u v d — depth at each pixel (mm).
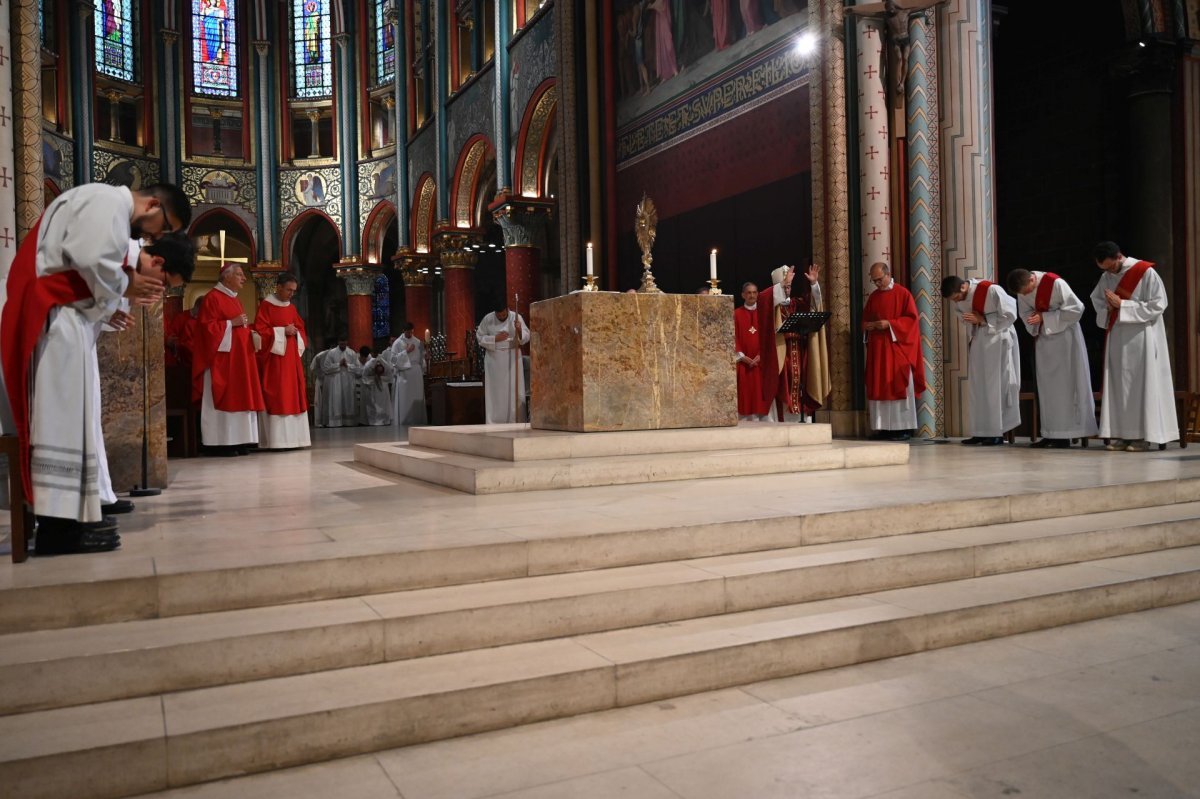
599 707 2893
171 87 29500
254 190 30969
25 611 2891
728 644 3123
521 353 12797
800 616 3484
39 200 7844
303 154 31906
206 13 30484
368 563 3324
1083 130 12633
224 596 3119
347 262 30750
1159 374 7293
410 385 19141
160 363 5707
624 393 6336
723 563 3793
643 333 6398
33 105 7770
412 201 28266
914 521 4473
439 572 3434
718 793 2352
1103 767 2502
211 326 8875
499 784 2404
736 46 12219
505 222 20375
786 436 6539
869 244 9562
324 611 3084
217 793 2359
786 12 11148
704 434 6250
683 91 13555
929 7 9102
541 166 20141
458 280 24953
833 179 9750
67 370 3430
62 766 2275
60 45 25344
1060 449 7820
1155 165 11664
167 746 2377
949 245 9422
